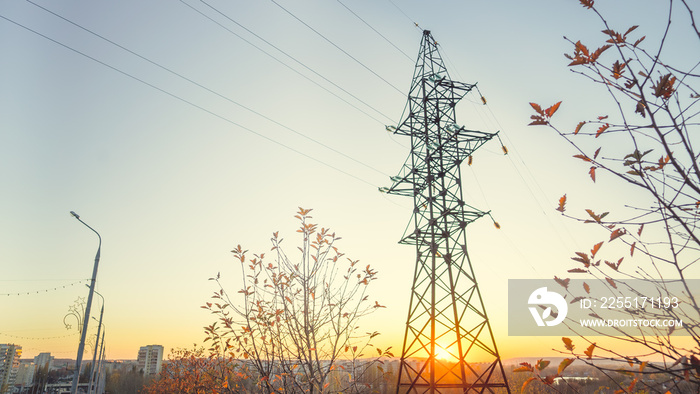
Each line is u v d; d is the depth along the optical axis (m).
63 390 82.88
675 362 2.02
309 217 8.77
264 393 7.46
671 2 2.09
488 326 15.44
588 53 2.36
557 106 2.46
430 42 21.53
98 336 24.52
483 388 14.16
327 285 8.34
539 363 2.46
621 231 2.39
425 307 16.08
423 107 19.45
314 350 7.50
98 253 16.53
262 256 8.52
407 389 15.05
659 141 2.11
